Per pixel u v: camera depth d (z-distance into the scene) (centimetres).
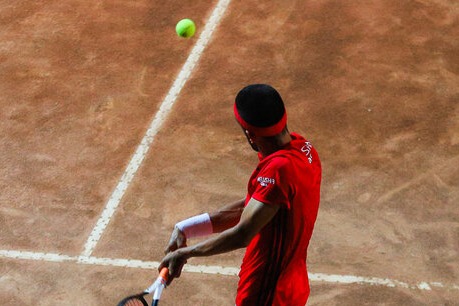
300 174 1570
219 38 3709
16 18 3888
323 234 2598
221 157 2975
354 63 3519
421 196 2762
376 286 2394
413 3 3962
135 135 3094
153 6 3959
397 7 3931
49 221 2667
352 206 2723
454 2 3975
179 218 2680
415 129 3117
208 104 3272
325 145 3033
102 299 2358
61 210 2714
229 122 3166
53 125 3156
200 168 2917
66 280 2427
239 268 2467
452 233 2597
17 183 2845
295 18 3847
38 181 2856
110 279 2428
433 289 2381
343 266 2470
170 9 3938
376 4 3953
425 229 2616
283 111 1559
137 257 2516
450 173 2870
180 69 3497
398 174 2870
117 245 2564
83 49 3644
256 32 3750
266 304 1738
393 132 3102
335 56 3569
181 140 3064
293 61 3541
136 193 2794
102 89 3369
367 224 2642
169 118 3189
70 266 2478
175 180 2856
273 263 1669
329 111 3222
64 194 2791
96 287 2400
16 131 3123
